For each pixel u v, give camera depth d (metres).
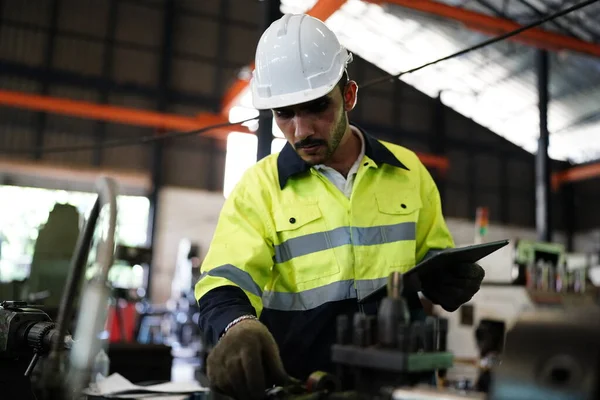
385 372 0.69
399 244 1.21
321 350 1.16
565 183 10.63
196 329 6.64
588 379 0.45
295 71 1.13
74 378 0.65
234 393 0.83
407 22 8.27
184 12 8.52
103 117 6.72
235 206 1.20
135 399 1.25
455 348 3.31
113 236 0.69
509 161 10.27
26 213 7.61
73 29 7.93
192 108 8.40
